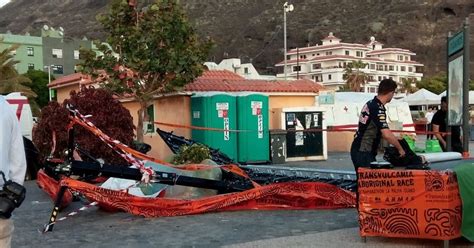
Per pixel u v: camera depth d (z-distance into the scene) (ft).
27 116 50.93
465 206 19.34
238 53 521.65
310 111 59.98
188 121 56.75
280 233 22.93
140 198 26.58
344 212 27.45
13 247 21.36
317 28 527.40
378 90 23.25
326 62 433.89
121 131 40.93
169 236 22.74
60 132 38.60
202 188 29.43
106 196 25.93
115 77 50.88
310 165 53.52
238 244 20.86
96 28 617.62
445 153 28.71
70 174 25.95
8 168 10.94
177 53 50.16
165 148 57.47
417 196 19.51
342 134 74.49
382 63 455.63
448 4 534.37
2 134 10.72
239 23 562.66
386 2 561.02
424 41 518.78
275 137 56.08
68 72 313.32
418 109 161.17
